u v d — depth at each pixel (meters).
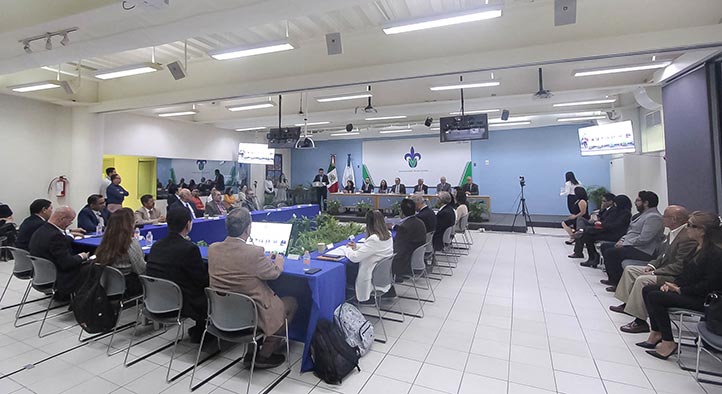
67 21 3.32
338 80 5.07
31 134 6.55
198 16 3.24
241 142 11.63
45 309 3.68
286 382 2.39
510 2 4.05
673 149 4.82
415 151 12.97
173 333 3.16
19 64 4.28
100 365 2.60
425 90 7.47
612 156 9.75
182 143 9.58
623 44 3.76
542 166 11.17
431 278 4.81
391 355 2.75
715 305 2.19
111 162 9.52
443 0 4.01
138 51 5.41
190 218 2.75
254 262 2.30
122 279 2.82
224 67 5.79
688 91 4.45
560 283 4.56
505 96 6.95
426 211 4.67
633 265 3.53
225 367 2.59
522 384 2.35
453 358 2.70
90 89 6.88
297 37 5.02
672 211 3.28
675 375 2.44
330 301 2.64
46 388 2.30
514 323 3.33
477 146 12.09
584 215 6.64
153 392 2.27
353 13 4.32
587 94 6.62
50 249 3.06
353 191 12.71
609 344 2.90
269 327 2.30
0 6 3.52
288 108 8.85
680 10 3.57
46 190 6.77
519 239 7.72
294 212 7.98
